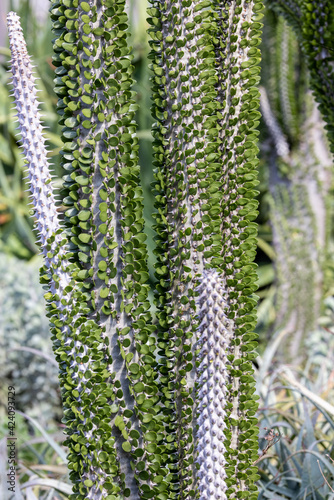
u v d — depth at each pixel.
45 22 6.31
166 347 1.99
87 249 1.91
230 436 1.98
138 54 6.14
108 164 1.89
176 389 1.99
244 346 2.04
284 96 5.00
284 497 2.54
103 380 1.92
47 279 1.90
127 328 1.93
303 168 5.18
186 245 1.96
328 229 5.19
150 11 1.95
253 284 2.05
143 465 1.94
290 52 4.86
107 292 1.92
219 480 1.84
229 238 2.04
